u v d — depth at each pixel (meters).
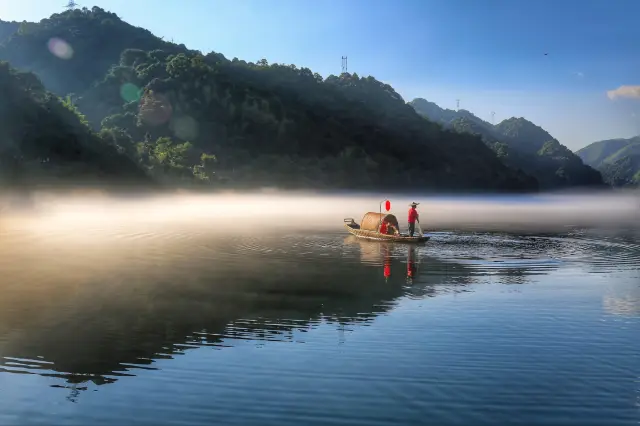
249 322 13.52
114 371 10.11
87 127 99.25
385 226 34.75
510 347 11.43
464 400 8.76
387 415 8.23
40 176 76.06
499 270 21.69
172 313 14.42
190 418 8.16
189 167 128.75
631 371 10.02
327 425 7.92
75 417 8.21
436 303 15.60
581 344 11.66
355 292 17.19
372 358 10.77
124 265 22.89
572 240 34.78
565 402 8.68
